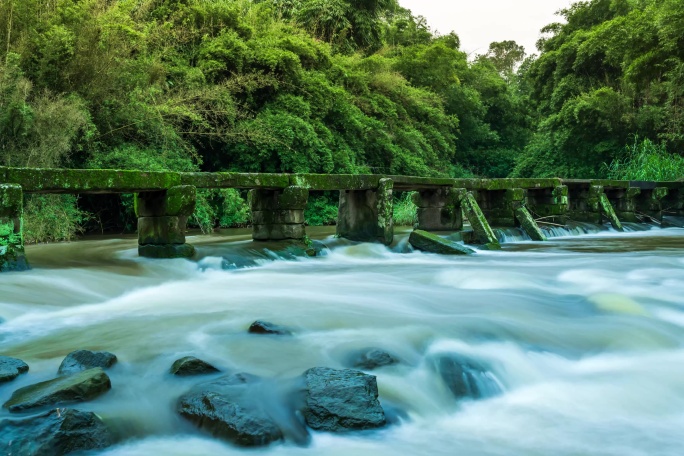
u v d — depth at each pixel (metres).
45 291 5.62
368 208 10.35
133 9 16.19
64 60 12.21
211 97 15.53
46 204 11.56
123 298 5.90
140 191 7.65
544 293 6.17
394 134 23.80
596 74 28.05
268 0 24.92
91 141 12.84
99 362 3.46
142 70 14.42
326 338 4.22
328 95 19.52
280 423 2.94
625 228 15.42
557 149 27.39
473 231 11.34
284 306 5.33
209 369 3.48
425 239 10.08
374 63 25.23
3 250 6.11
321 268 8.23
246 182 8.38
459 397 3.56
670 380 3.84
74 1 13.95
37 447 2.51
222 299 5.76
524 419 3.30
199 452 2.71
